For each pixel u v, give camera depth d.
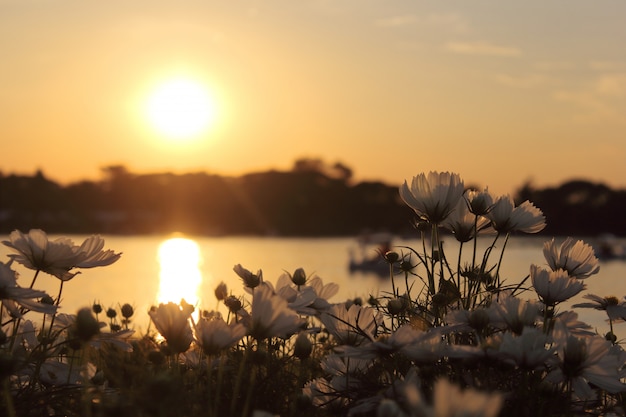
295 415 2.39
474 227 2.82
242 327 2.09
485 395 1.04
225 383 2.54
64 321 2.89
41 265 2.43
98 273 47.50
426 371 2.17
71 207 176.38
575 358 2.04
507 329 2.32
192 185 190.25
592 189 97.88
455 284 2.79
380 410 1.46
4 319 2.73
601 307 3.06
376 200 169.88
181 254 87.62
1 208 163.88
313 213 175.38
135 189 185.25
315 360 3.15
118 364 2.60
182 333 2.04
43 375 2.55
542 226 2.86
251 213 183.38
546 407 2.13
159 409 1.58
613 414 2.34
